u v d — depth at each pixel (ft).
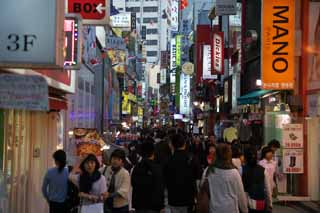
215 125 166.61
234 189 29.35
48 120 53.78
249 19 109.40
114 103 169.27
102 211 34.27
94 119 105.40
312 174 67.82
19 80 23.99
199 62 178.81
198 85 205.05
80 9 56.95
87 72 89.86
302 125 65.57
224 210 29.12
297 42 71.26
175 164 36.52
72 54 42.50
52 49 24.99
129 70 246.68
